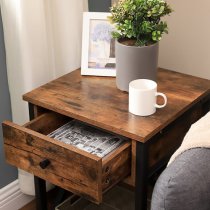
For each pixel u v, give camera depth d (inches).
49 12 67.8
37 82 67.7
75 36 70.2
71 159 53.4
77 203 69.9
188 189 43.8
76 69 70.7
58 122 65.1
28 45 64.7
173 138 62.5
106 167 53.0
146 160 55.6
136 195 57.7
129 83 59.4
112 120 56.6
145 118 56.8
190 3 75.0
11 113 71.8
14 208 76.8
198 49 77.7
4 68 68.3
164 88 63.7
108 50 67.2
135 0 57.4
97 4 78.7
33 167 58.4
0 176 73.8
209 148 47.0
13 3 62.5
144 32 58.8
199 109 66.2
